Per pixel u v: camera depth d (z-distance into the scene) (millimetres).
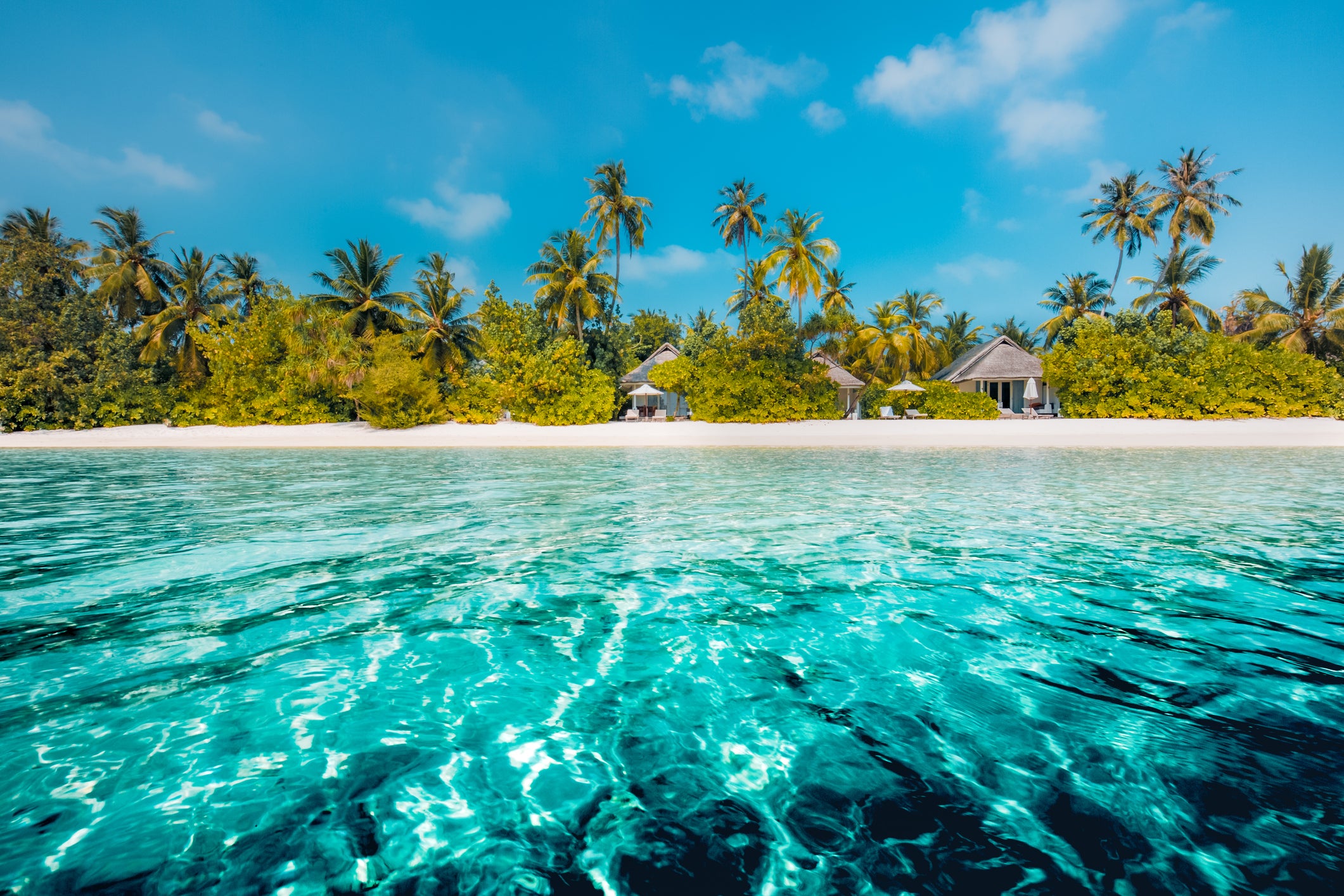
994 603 4254
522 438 25625
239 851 1915
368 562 5480
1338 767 2271
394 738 2582
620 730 2641
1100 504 8516
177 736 2588
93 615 4070
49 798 2168
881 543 6160
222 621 3965
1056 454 17266
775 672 3191
